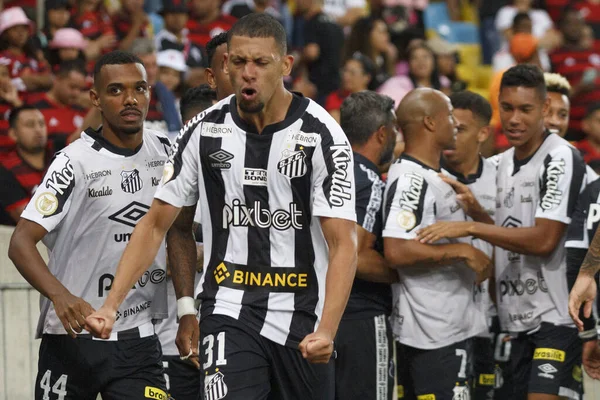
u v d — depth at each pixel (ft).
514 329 58.18
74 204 48.16
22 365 65.16
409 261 53.78
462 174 59.11
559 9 143.23
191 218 48.62
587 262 50.44
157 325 57.36
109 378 48.88
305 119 43.21
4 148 79.82
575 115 107.24
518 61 124.26
